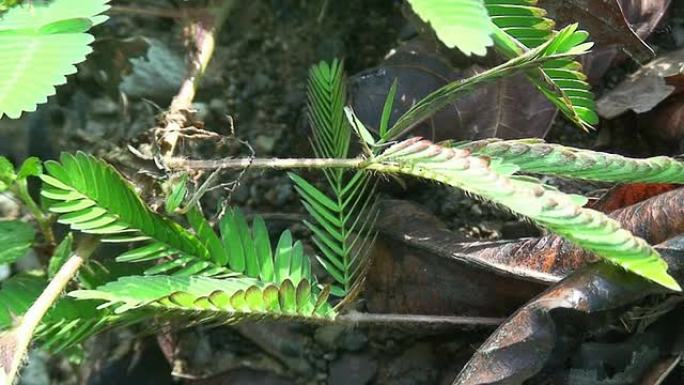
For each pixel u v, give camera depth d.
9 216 0.37
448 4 0.29
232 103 0.39
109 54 0.39
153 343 0.36
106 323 0.33
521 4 0.32
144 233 0.32
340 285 0.35
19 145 0.38
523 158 0.31
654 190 0.33
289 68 0.39
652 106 0.36
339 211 0.34
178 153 0.35
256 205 0.38
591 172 0.31
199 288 0.32
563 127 0.38
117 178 0.32
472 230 0.37
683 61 0.36
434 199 0.37
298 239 0.37
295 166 0.33
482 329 0.34
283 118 0.39
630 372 0.33
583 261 0.32
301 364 0.36
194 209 0.33
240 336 0.36
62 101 0.38
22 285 0.34
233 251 0.33
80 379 0.36
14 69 0.30
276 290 0.32
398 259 0.34
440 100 0.33
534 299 0.31
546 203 0.30
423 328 0.35
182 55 0.39
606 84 0.37
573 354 0.32
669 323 0.32
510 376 0.31
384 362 0.36
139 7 0.39
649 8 0.36
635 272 0.30
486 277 0.33
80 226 0.32
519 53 0.32
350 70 0.39
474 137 0.36
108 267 0.34
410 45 0.37
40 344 0.34
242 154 0.38
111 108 0.38
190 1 0.36
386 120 0.33
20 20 0.31
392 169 0.32
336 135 0.34
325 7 0.39
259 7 0.40
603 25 0.35
